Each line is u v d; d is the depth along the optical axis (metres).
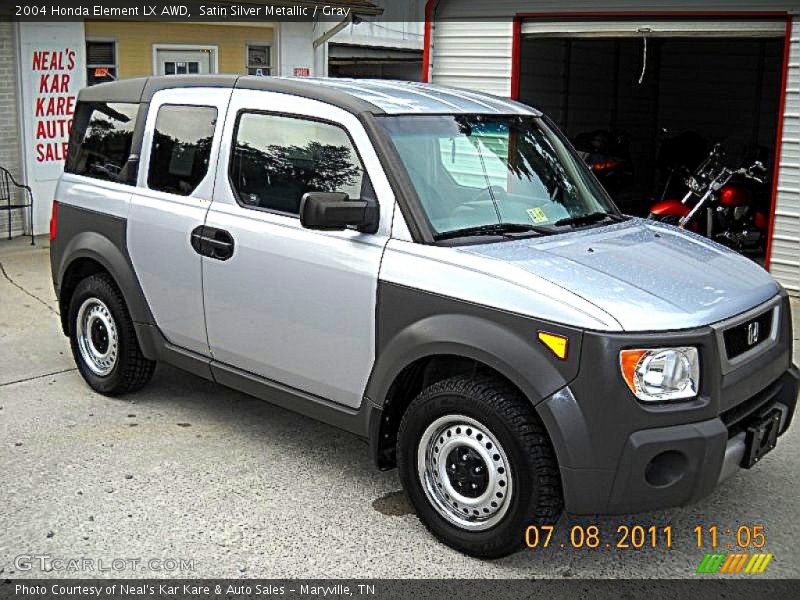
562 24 10.15
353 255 4.07
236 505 4.26
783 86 8.70
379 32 19.83
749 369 3.75
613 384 3.37
